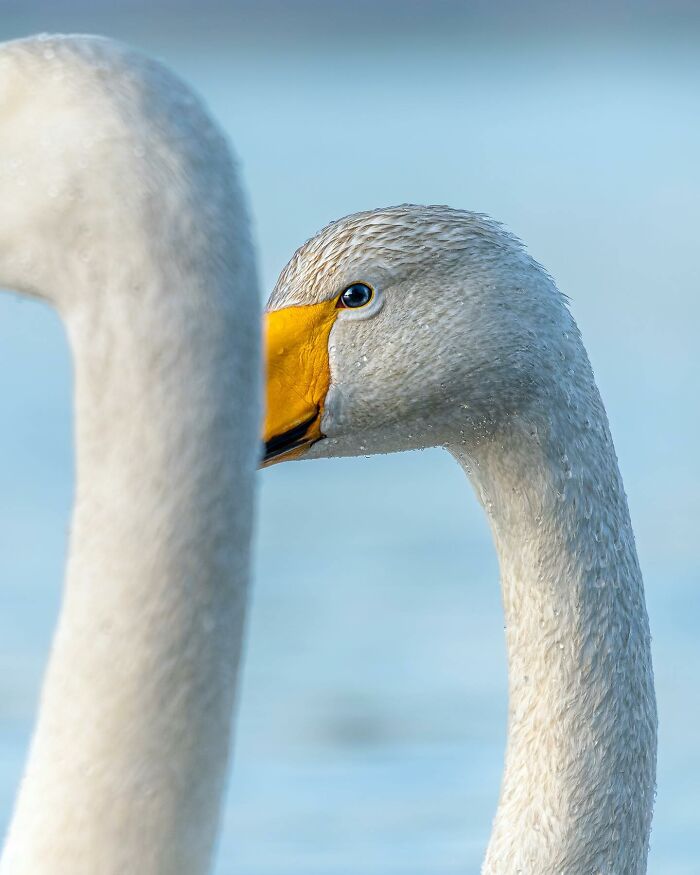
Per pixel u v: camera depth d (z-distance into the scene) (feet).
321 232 27.63
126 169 14.88
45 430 101.50
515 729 27.91
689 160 266.16
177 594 15.23
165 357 14.97
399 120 365.81
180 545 15.19
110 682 15.25
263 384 15.71
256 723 58.18
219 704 15.48
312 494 90.79
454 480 94.02
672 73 535.60
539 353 26.86
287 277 27.84
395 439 27.73
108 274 14.98
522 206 207.41
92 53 15.33
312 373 27.37
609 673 27.43
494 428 27.22
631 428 102.63
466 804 51.55
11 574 74.38
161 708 15.28
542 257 168.86
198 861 15.49
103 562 15.26
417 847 47.85
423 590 72.28
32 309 139.54
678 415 105.40
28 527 81.51
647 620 28.07
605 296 147.64
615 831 27.37
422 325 26.89
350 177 232.73
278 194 206.49
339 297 27.22
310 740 56.34
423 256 26.91
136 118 14.98
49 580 73.67
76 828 15.23
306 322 27.30
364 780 52.70
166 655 15.26
